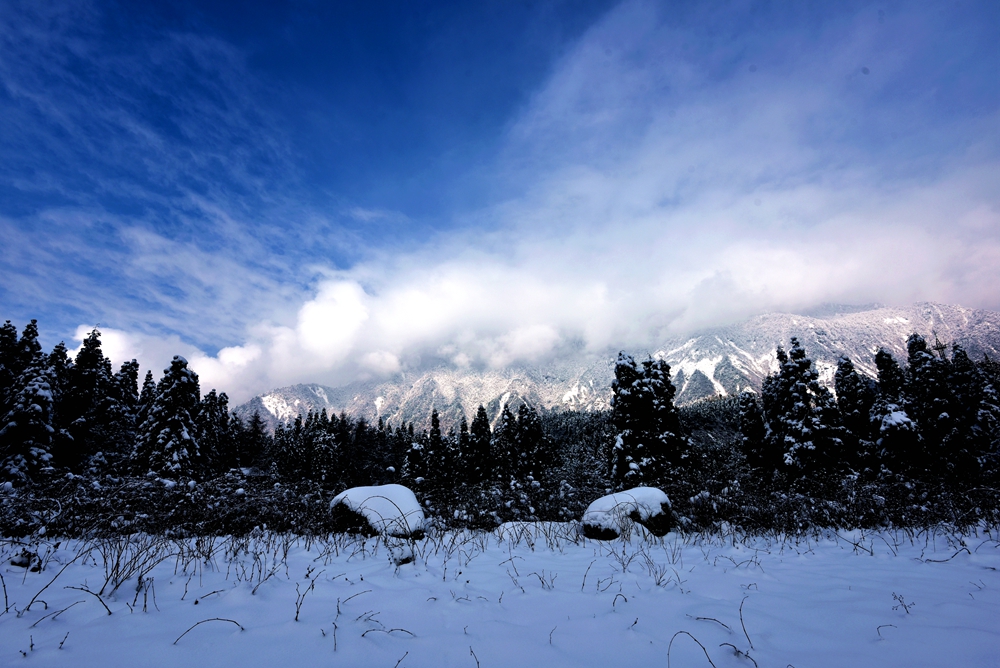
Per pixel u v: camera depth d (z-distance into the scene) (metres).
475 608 4.22
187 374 26.73
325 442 49.88
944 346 22.78
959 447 19.95
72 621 3.38
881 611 4.13
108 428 33.81
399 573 5.49
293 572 5.27
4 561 5.06
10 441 21.11
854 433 24.17
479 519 10.08
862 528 9.42
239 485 11.01
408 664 2.96
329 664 2.89
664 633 3.63
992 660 3.06
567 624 3.83
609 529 8.69
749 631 3.67
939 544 7.39
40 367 23.08
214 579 4.76
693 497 11.30
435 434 41.06
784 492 12.16
